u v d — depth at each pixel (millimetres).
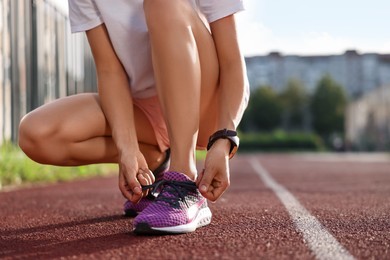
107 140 2152
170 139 1917
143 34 2072
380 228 2029
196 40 1938
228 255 1545
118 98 2066
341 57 43000
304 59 43094
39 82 6355
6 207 2977
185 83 1867
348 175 6531
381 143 35219
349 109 39031
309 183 5012
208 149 1924
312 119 40625
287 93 40188
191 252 1587
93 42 2104
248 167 9461
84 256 1570
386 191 3959
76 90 7508
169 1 1885
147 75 2119
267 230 1965
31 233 2012
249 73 42594
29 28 6125
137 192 1880
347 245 1693
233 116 1946
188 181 1891
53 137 2018
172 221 1831
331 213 2496
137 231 1844
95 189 4238
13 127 5699
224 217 2322
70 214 2594
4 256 1609
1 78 5547
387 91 36500
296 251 1598
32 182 4926
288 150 30984
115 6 2059
